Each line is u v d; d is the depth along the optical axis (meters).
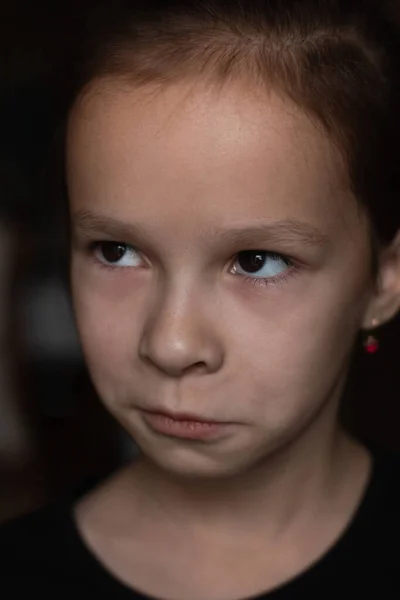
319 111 0.82
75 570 0.96
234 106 0.79
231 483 0.94
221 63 0.80
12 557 0.98
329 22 0.87
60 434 2.01
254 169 0.78
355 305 0.89
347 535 0.97
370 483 1.00
